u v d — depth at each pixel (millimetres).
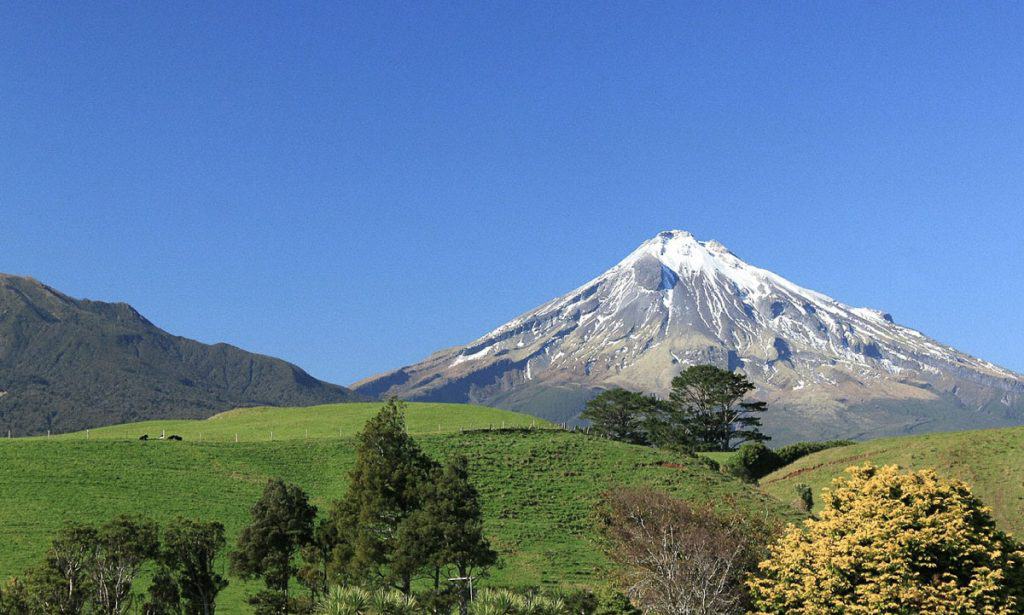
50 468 88500
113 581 52719
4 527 72438
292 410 142625
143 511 79188
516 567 69938
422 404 138000
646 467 99125
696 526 53750
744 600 47875
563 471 97250
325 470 97562
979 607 38688
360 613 32281
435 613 51375
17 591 51438
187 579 55531
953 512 40375
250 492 88000
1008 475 95125
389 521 59000
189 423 135000
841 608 40594
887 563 39906
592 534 78812
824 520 44562
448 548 54875
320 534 61688
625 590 51062
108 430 127000
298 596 61312
